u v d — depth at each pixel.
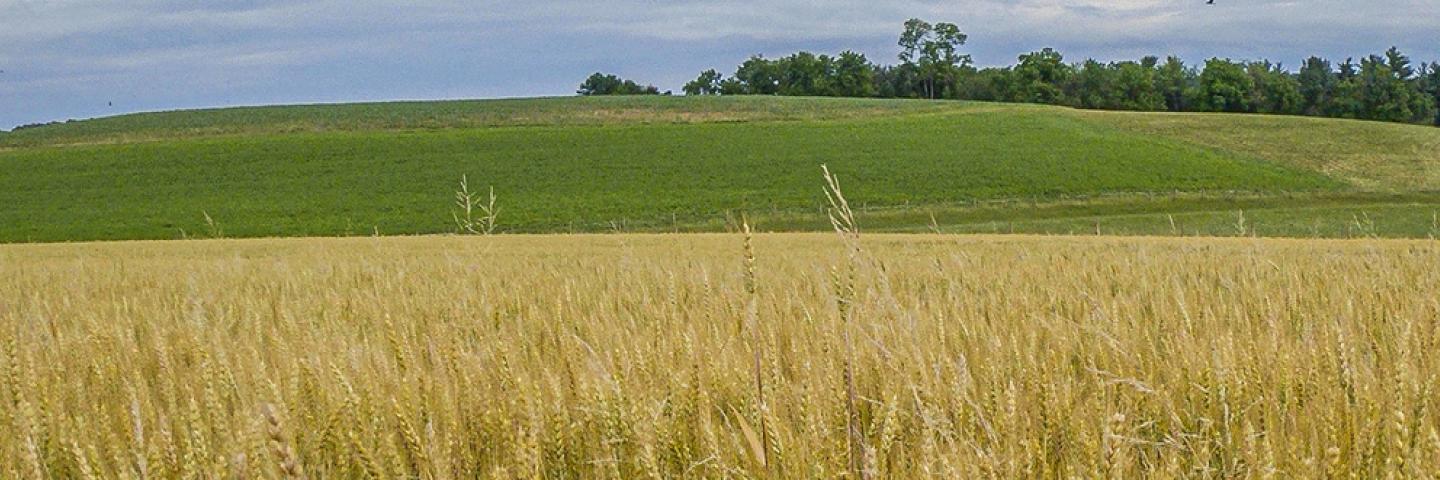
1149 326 5.53
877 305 4.90
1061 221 56.62
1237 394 3.56
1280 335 4.84
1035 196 62.84
